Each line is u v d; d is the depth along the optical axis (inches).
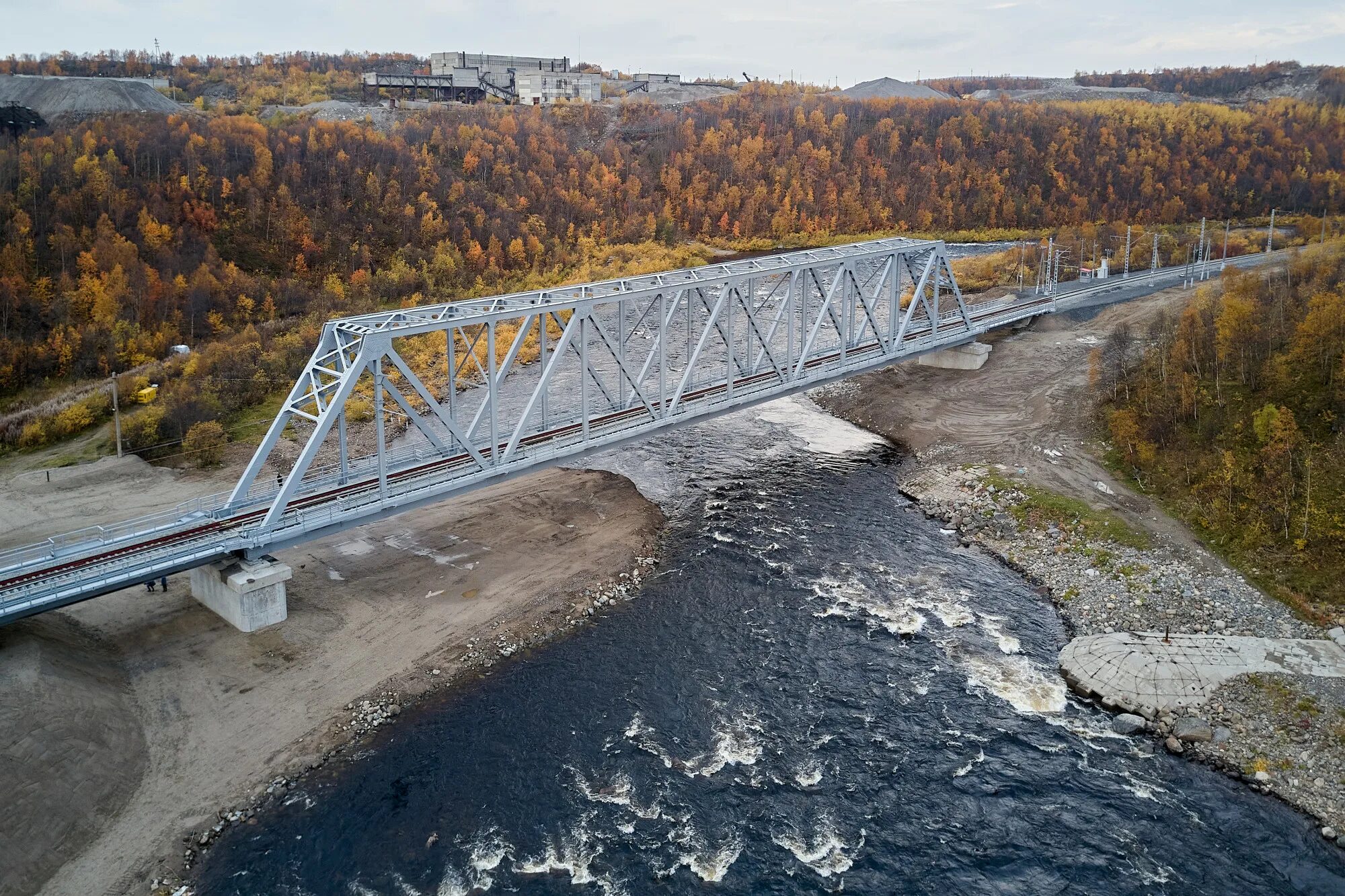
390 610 2113.7
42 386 3577.8
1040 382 3634.4
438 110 7460.6
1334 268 3388.3
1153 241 5890.8
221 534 2018.9
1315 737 1739.7
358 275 4790.8
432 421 3449.8
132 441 3152.1
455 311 2450.8
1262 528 2374.5
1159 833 1555.1
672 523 2664.9
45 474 2903.5
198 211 4709.6
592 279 5413.4
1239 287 3467.0
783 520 2709.2
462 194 5757.9
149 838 1478.8
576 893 1421.0
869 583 2340.1
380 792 1606.8
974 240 7150.6
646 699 1860.2
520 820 1555.1
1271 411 2571.4
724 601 2236.7
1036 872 1478.8
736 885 1441.9
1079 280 5088.6
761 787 1641.2
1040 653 2060.8
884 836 1545.3
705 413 2780.5
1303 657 1956.2
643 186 7076.8
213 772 1619.1
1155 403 3031.5
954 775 1681.8
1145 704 1849.2
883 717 1831.9
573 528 2583.7
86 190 4434.1
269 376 3752.5
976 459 3083.2
